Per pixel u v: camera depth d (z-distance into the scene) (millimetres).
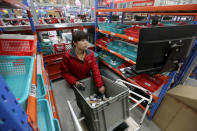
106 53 2959
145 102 1723
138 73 840
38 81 1038
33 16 2250
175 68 925
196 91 1312
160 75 1384
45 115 800
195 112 1141
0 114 199
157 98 1438
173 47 759
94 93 1509
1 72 577
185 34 762
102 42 2607
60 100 2078
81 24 2371
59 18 3578
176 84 1495
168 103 1379
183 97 1227
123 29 1828
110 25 2336
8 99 217
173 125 1349
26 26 1761
